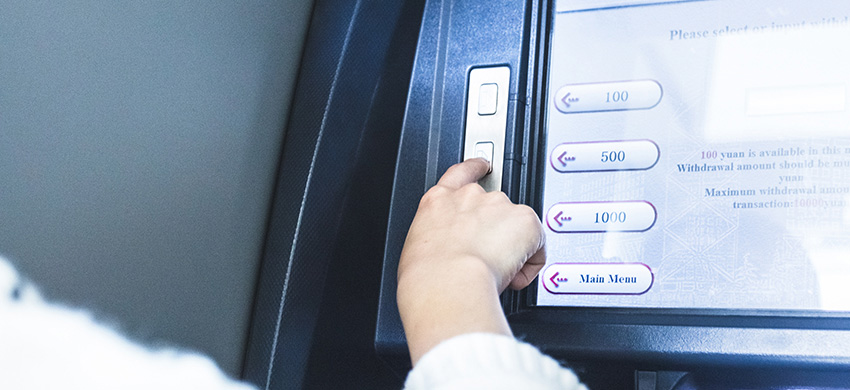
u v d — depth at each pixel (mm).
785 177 949
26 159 613
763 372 883
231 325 858
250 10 898
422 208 814
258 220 907
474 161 974
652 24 1058
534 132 1045
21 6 604
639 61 1047
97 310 685
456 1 1127
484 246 701
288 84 979
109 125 697
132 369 725
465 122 1053
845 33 981
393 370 1068
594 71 1062
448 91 1080
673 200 980
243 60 887
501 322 583
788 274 916
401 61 1096
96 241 684
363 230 1010
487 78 1060
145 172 742
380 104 1048
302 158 930
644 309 945
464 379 488
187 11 794
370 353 1026
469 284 619
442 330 570
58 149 645
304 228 901
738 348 868
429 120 1084
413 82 1115
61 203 649
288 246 889
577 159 1031
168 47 769
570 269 987
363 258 1009
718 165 977
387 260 1055
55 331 640
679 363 892
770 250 930
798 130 961
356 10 1001
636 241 978
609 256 980
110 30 695
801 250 920
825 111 959
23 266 611
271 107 940
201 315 812
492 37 1083
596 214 1001
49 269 637
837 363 837
